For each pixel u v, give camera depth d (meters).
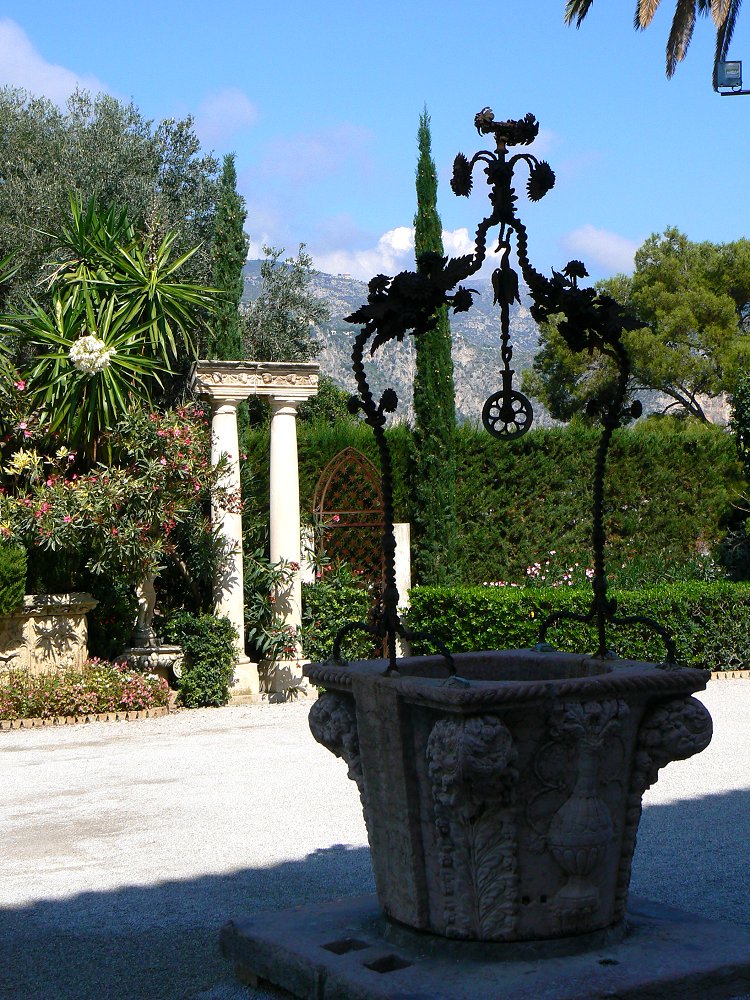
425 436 12.95
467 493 13.20
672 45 18.83
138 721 10.18
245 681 11.11
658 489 14.41
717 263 29.73
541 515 13.62
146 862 5.63
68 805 6.99
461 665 4.46
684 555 14.60
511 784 3.53
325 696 4.26
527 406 4.26
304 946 3.79
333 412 22.16
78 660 10.94
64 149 18.31
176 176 19.80
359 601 12.00
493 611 11.69
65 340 10.73
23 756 8.70
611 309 4.02
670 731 3.78
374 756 3.85
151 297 11.22
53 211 17.41
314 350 21.16
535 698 3.48
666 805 6.69
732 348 28.20
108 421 10.61
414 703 3.64
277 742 9.03
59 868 5.57
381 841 3.90
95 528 10.33
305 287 21.08
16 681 10.22
